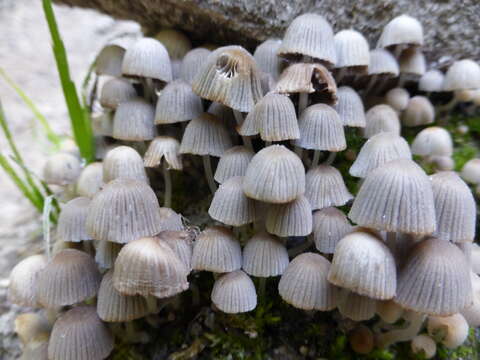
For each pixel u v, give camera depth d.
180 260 0.06
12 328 0.09
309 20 0.08
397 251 0.06
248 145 0.08
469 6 0.10
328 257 0.07
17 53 0.19
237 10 0.09
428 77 0.10
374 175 0.05
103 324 0.06
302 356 0.07
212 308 0.07
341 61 0.08
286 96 0.07
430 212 0.05
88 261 0.07
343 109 0.08
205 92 0.07
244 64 0.07
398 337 0.07
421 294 0.05
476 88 0.10
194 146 0.07
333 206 0.07
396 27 0.09
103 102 0.09
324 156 0.09
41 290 0.06
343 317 0.07
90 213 0.06
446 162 0.09
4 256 0.10
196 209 0.09
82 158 0.10
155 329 0.07
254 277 0.07
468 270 0.05
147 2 0.09
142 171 0.08
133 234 0.06
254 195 0.06
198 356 0.07
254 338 0.07
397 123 0.09
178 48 0.10
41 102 0.16
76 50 0.20
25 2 0.23
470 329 0.07
